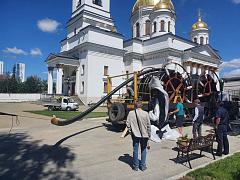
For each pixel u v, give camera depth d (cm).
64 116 2233
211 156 879
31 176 669
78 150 955
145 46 5378
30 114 2433
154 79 1336
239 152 956
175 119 1441
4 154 888
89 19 5038
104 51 4600
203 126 1691
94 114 2409
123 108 1382
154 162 802
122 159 832
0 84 8181
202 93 1794
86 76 4422
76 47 4719
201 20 6475
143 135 700
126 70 5384
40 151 935
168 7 5600
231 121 1978
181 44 5206
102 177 662
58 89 4644
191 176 659
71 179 647
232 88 3500
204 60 5516
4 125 1625
